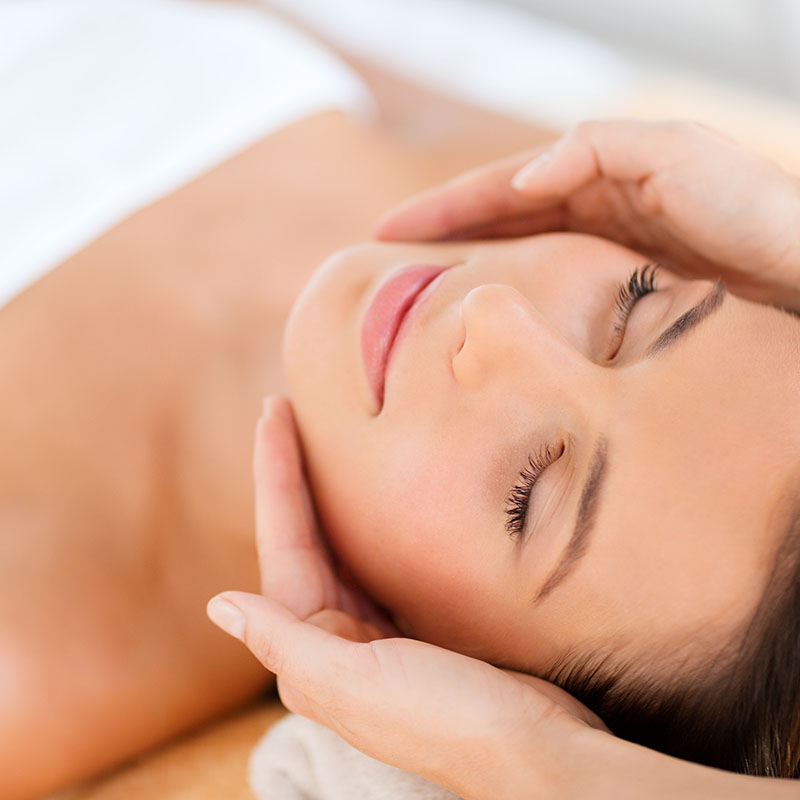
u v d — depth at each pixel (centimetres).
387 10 190
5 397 108
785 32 198
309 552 85
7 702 95
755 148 159
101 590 103
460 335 79
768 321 80
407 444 80
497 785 66
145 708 101
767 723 76
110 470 109
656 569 73
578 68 185
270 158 133
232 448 114
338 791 80
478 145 162
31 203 115
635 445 73
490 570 79
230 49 135
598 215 105
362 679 69
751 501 72
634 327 82
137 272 119
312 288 90
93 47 128
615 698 80
